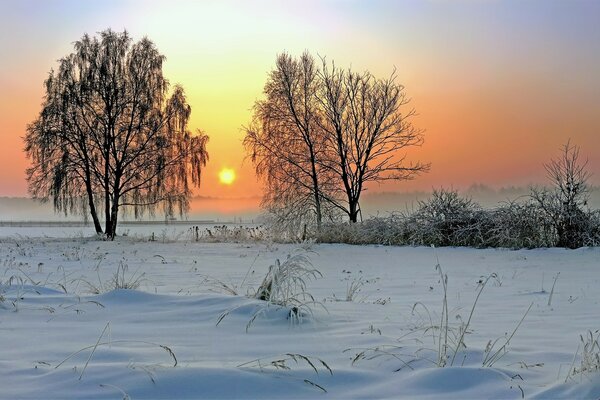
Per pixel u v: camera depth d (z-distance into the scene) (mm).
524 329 5918
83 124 32688
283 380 3758
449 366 4172
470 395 3537
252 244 28312
